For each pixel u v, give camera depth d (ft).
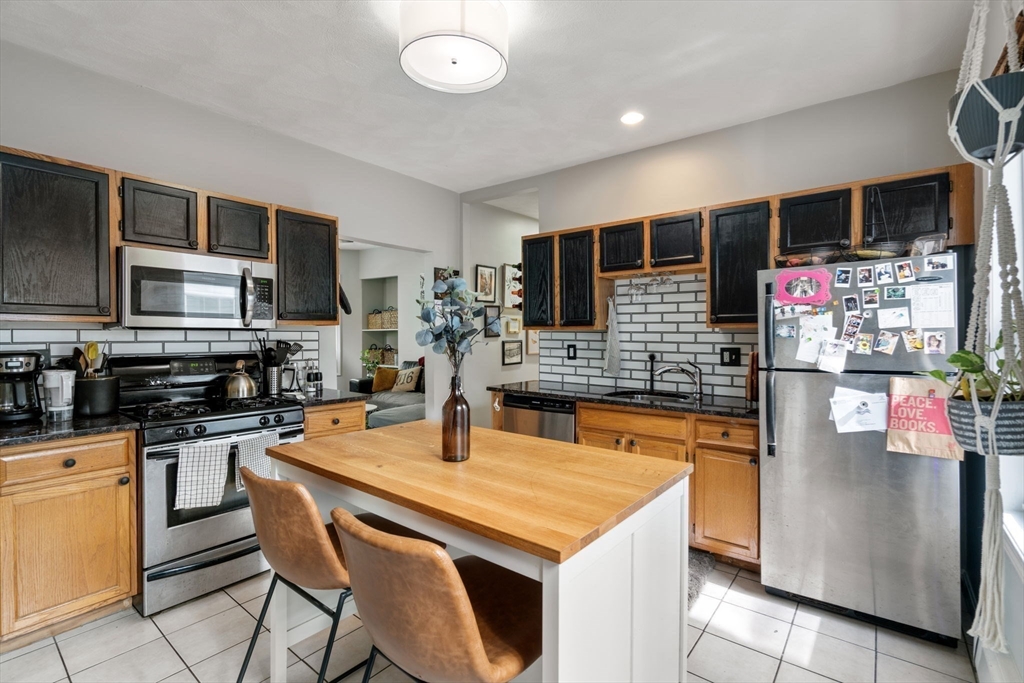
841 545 7.29
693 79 8.68
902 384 6.72
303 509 4.56
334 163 12.14
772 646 6.79
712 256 9.96
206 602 7.94
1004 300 3.14
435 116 10.16
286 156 11.17
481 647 3.42
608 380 12.61
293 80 8.76
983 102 3.04
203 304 8.92
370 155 12.37
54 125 8.11
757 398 9.52
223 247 9.32
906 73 8.49
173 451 7.69
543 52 7.81
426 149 11.98
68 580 6.88
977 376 3.47
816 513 7.46
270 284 9.91
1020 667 4.86
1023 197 5.34
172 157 9.41
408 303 23.47
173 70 8.45
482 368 16.76
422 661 3.55
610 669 4.02
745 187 10.46
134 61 8.17
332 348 13.08
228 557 8.25
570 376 13.38
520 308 18.56
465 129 10.82
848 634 7.02
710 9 6.79
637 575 4.37
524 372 18.58
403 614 3.46
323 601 6.30
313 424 9.76
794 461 7.61
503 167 13.29
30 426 7.12
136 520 7.50
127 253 8.04
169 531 7.66
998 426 3.26
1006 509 5.57
